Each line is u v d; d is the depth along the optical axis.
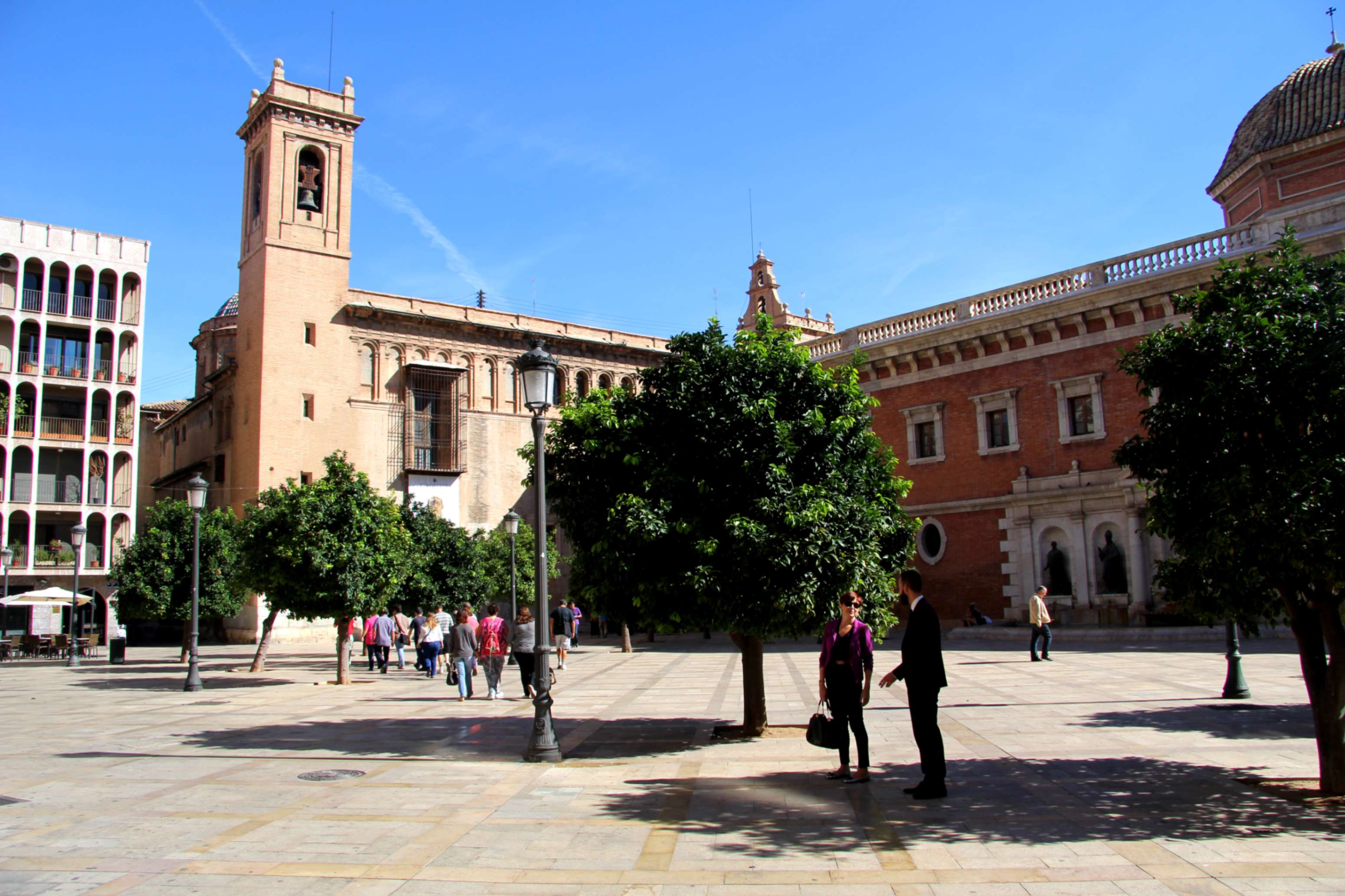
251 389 50.25
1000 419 35.84
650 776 10.35
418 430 53.34
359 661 33.31
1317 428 8.54
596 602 13.08
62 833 7.99
